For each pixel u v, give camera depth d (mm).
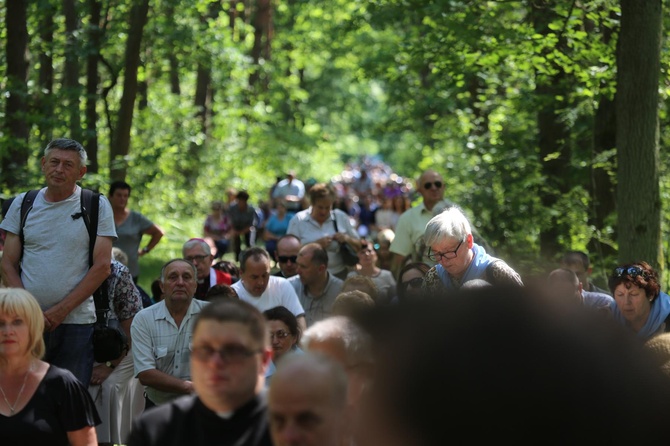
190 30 32344
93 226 9766
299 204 31375
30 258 9742
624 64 15906
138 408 11453
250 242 33281
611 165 20750
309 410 2588
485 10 21172
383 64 29016
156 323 10141
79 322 9898
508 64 22969
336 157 60844
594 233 20984
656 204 16000
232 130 45062
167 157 37125
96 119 28438
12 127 24250
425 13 22406
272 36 55094
